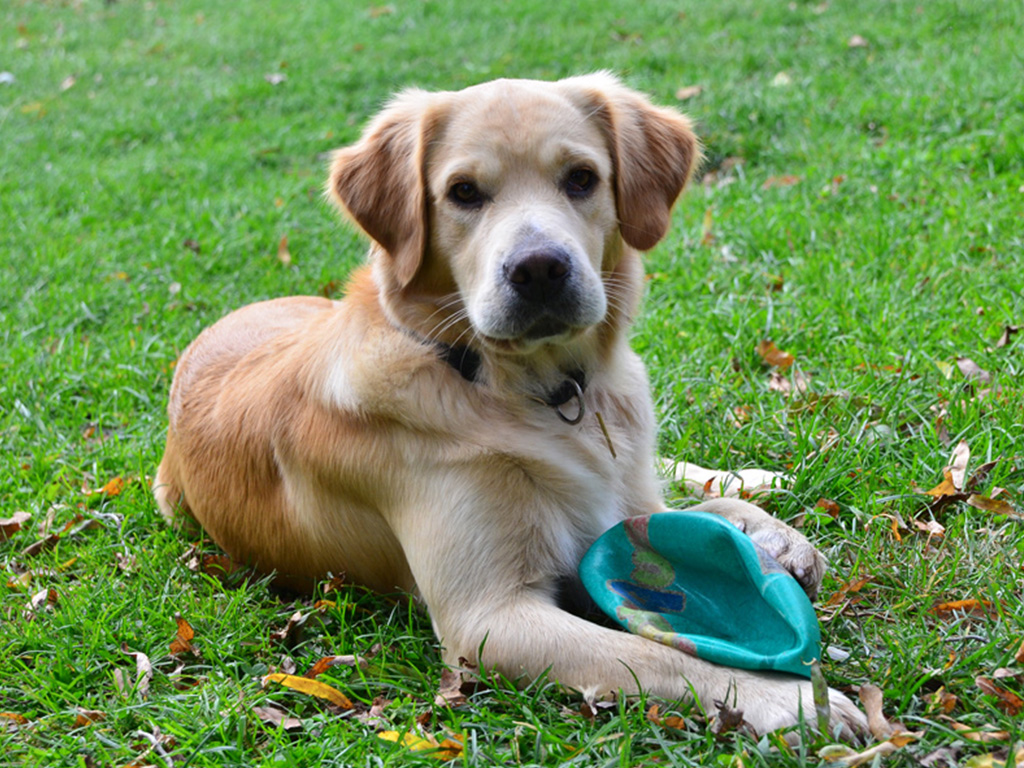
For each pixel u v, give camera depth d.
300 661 1.54
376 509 1.58
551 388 1.58
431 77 3.87
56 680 1.53
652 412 1.66
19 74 4.59
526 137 1.54
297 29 4.79
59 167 3.37
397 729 1.44
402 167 1.58
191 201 2.95
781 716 1.39
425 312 1.57
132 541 1.74
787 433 1.77
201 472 1.70
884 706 1.43
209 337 1.80
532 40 4.05
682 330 2.03
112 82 4.38
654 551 1.50
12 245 2.75
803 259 2.17
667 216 1.62
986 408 1.76
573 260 1.51
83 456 1.92
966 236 2.14
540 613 1.49
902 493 1.66
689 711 1.41
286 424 1.62
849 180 2.47
